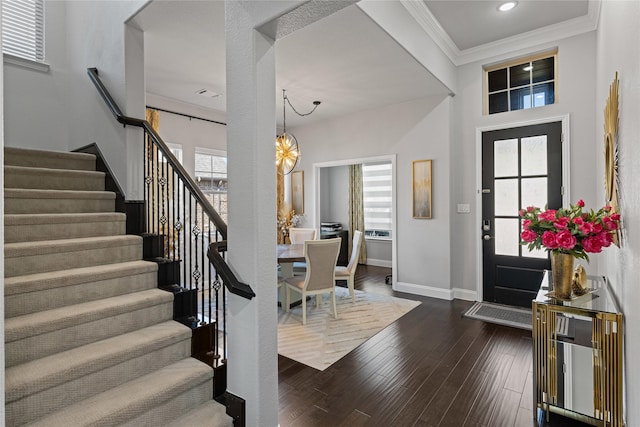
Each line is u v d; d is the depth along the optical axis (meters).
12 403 1.48
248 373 1.89
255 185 1.85
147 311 2.23
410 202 4.95
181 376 1.93
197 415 1.90
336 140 5.80
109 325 2.03
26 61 3.60
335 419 2.07
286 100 4.90
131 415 1.67
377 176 7.30
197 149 5.18
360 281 5.77
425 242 4.80
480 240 4.42
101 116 3.27
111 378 1.81
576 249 2.09
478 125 4.41
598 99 3.35
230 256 1.98
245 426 1.90
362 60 3.54
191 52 3.44
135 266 2.40
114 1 3.08
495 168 4.30
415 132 4.88
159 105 4.73
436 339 3.25
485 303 4.35
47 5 3.77
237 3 1.92
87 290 2.14
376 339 3.26
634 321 1.61
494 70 4.39
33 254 2.12
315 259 3.69
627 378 1.81
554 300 2.11
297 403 2.23
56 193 2.66
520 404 2.21
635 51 1.56
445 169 4.60
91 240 2.43
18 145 3.55
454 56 4.43
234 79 1.93
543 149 3.96
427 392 2.35
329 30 2.94
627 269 1.79
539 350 2.07
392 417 2.08
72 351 1.83
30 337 1.73
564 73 3.77
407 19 3.33
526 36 3.88
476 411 2.14
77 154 3.19
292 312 4.10
